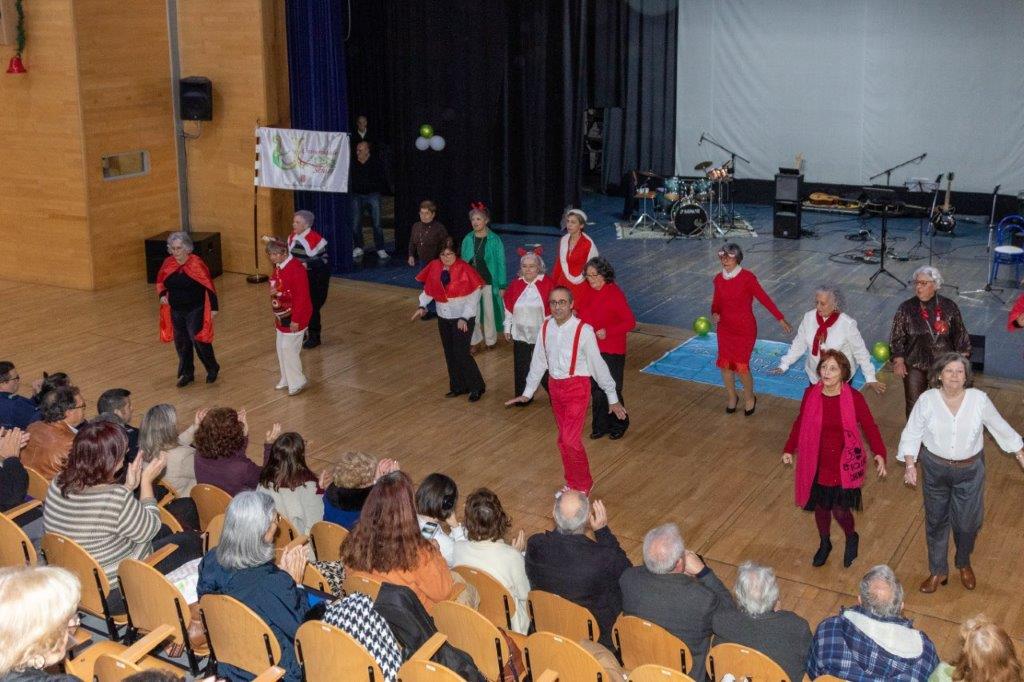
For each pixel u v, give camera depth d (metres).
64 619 2.71
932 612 5.83
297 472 5.64
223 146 13.03
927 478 5.84
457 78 13.55
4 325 11.23
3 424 6.73
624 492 7.36
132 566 4.36
